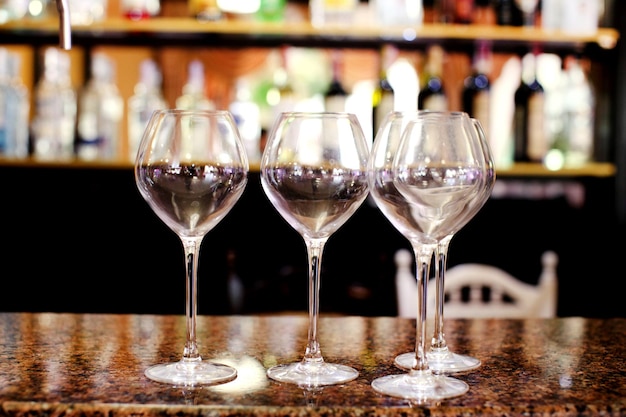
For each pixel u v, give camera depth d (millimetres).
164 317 1124
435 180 705
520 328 1066
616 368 827
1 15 2195
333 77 2199
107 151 2254
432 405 677
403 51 2361
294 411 661
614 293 2346
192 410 663
